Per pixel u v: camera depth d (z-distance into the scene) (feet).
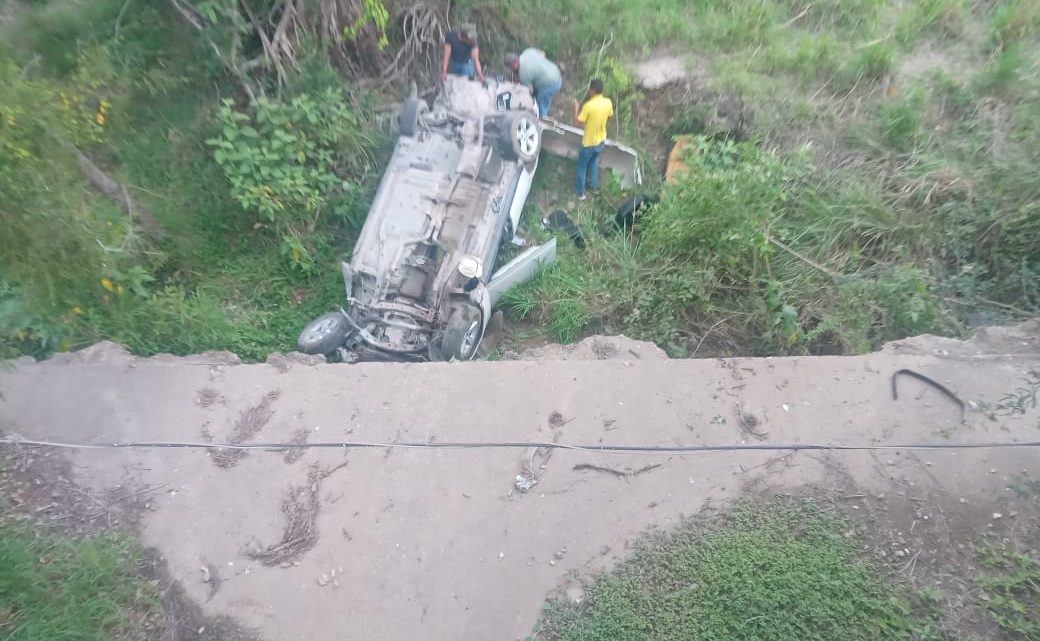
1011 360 15.24
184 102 23.11
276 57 22.72
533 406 14.85
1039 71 24.93
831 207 20.51
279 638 12.15
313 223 22.35
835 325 17.44
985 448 13.78
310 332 18.95
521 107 23.59
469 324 19.33
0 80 17.66
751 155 22.00
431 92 25.50
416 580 12.66
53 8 22.13
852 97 26.23
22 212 15.97
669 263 19.66
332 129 22.41
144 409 15.08
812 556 12.32
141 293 18.49
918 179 21.18
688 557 12.51
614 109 27.20
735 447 14.06
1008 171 20.35
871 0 29.01
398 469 14.02
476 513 13.38
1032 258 18.90
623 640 11.61
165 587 12.71
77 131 19.88
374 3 22.93
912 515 12.93
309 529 13.32
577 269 22.20
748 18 28.68
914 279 17.97
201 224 21.93
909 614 11.63
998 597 11.72
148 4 22.91
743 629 11.56
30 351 16.85
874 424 14.30
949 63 27.27
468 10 27.45
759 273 19.07
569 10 28.99
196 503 13.71
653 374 15.33
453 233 20.38
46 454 14.37
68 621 11.76
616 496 13.47
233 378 15.61
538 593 12.38
